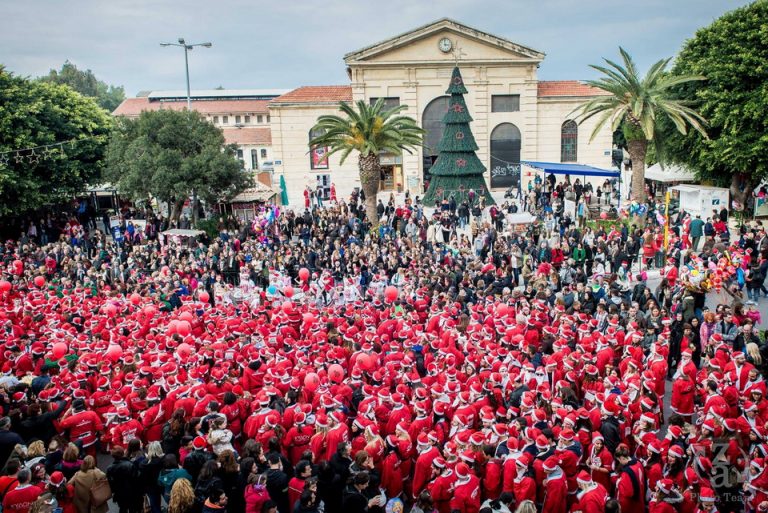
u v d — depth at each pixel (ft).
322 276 83.51
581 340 50.72
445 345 52.60
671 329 55.42
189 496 29.63
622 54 117.91
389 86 171.01
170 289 77.41
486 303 64.13
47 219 142.41
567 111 171.73
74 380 47.88
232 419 40.93
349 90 177.68
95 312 71.26
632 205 110.93
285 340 53.11
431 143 175.01
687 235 92.17
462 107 136.15
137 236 120.98
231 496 32.42
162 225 133.28
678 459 31.78
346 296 80.38
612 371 42.63
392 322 58.39
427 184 176.14
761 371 45.88
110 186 151.94
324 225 116.88
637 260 95.81
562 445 34.01
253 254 98.63
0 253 109.40
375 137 125.39
